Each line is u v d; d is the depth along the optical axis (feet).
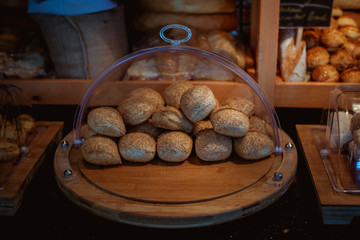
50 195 2.49
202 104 2.49
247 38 4.18
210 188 2.31
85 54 3.26
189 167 2.50
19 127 2.72
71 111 3.45
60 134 3.08
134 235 2.22
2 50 3.39
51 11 3.05
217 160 2.54
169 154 2.49
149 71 3.22
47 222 2.29
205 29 3.71
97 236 2.21
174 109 2.62
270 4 2.85
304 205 2.41
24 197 2.43
